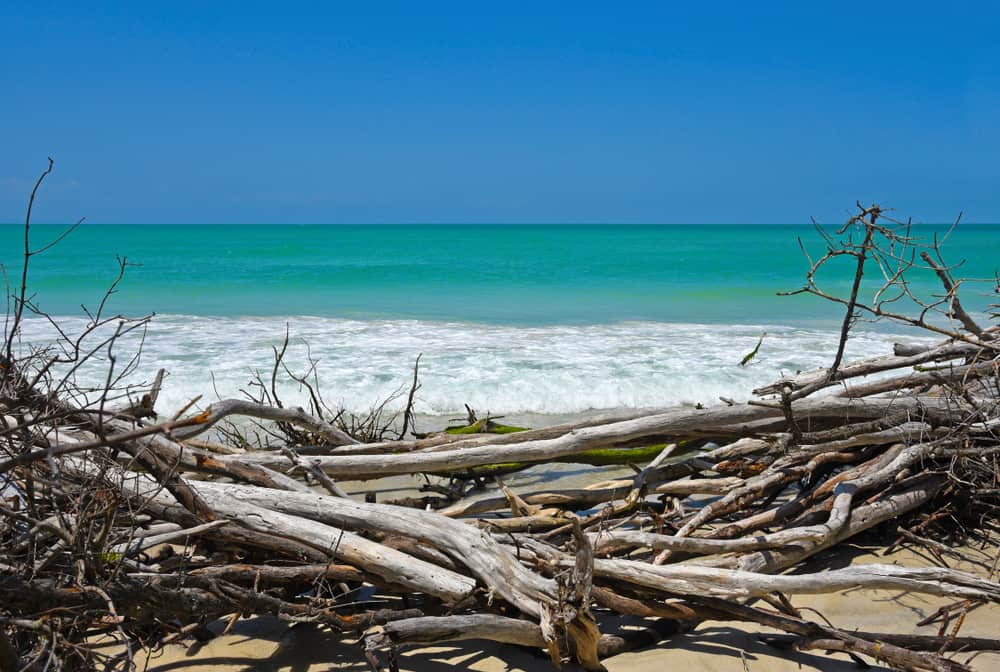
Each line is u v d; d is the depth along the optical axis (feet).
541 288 71.10
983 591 11.57
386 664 11.08
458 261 103.19
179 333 40.55
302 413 16.20
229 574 10.80
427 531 11.42
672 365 32.83
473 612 11.17
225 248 137.08
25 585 8.89
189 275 79.61
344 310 54.54
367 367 32.07
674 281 77.46
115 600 9.30
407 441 16.89
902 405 15.80
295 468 15.24
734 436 16.16
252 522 11.41
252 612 10.55
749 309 56.03
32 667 8.87
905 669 10.59
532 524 14.10
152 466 11.65
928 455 15.03
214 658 11.28
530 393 28.81
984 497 16.16
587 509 16.89
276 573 10.92
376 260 105.19
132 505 11.16
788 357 34.63
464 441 16.53
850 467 16.22
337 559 11.23
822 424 16.31
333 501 11.98
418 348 36.65
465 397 28.25
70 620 9.48
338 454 16.65
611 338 40.34
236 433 20.13
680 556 13.93
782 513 14.37
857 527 14.20
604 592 11.35
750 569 12.94
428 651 11.56
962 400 16.37
